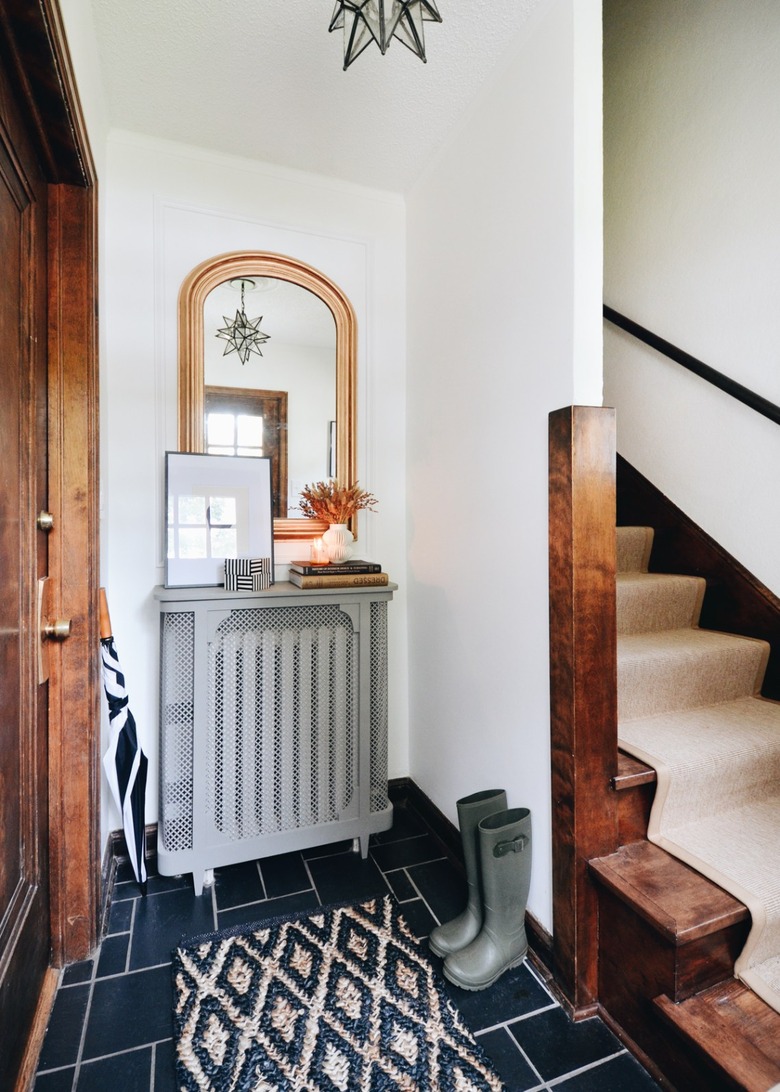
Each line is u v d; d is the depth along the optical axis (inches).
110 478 76.4
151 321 78.4
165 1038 48.9
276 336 86.7
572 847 52.6
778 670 72.4
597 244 54.1
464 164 74.0
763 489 74.4
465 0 56.4
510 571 64.2
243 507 78.9
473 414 72.1
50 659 55.9
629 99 93.2
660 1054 45.3
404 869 74.5
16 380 44.9
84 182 56.5
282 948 58.9
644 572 91.0
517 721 63.0
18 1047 43.8
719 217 78.4
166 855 67.6
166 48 63.1
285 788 73.0
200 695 68.2
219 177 82.1
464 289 74.2
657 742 59.8
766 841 54.1
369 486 92.7
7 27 37.8
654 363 90.7
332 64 65.6
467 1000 53.2
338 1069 45.5
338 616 75.9
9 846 43.6
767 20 71.2
